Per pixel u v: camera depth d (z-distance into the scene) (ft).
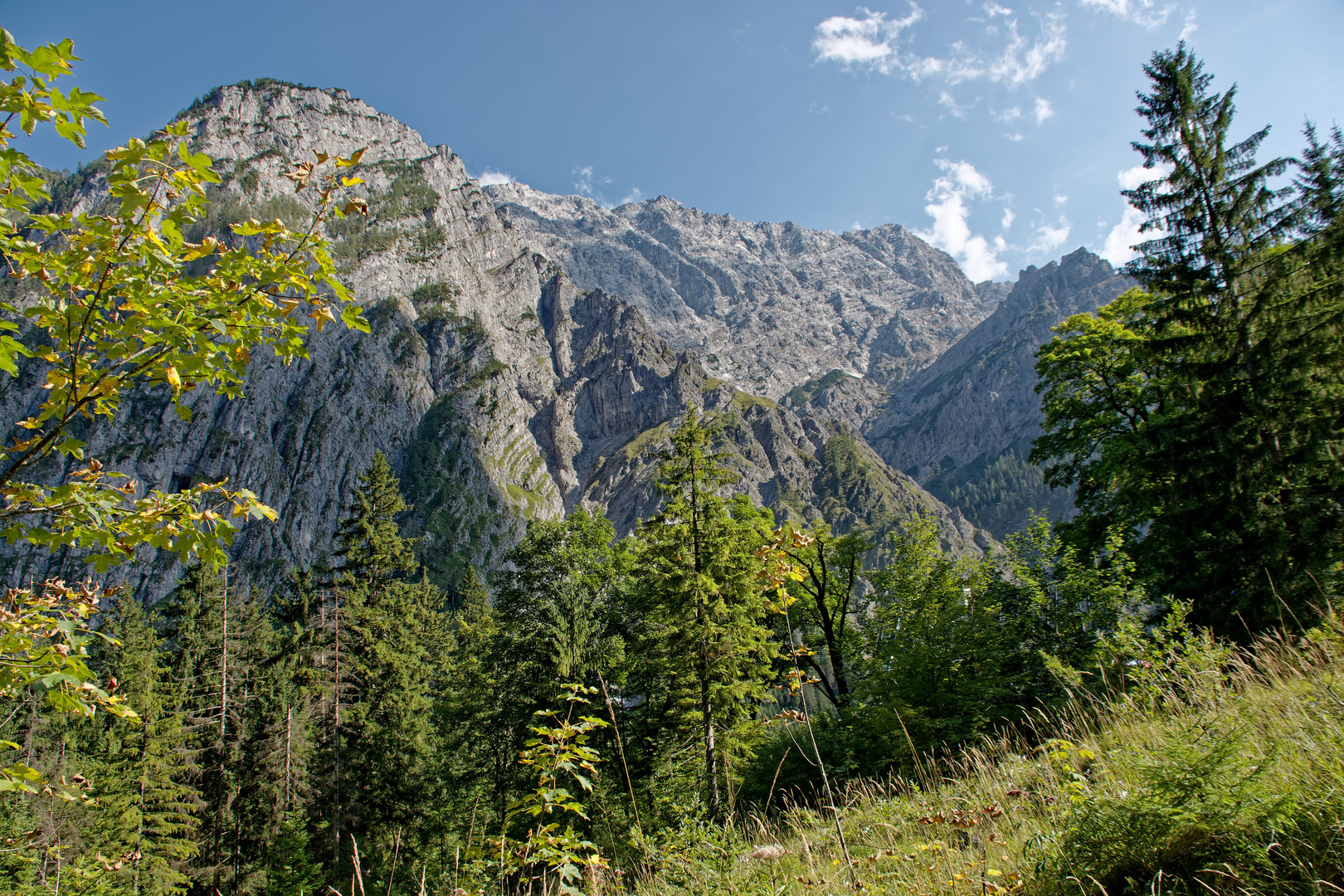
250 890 94.12
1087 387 71.20
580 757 16.12
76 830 70.44
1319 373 42.50
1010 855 14.05
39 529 13.42
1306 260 43.86
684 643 59.98
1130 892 10.55
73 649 13.44
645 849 20.89
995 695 47.11
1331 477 41.19
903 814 21.49
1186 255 49.85
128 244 12.75
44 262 12.28
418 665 109.19
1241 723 12.00
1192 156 49.65
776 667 67.77
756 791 52.01
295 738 112.27
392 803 84.84
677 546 63.26
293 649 100.12
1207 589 43.32
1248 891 9.49
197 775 101.14
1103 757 15.30
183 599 120.98
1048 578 55.11
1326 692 13.88
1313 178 44.62
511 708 76.43
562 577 83.30
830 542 74.90
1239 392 45.75
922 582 59.21
